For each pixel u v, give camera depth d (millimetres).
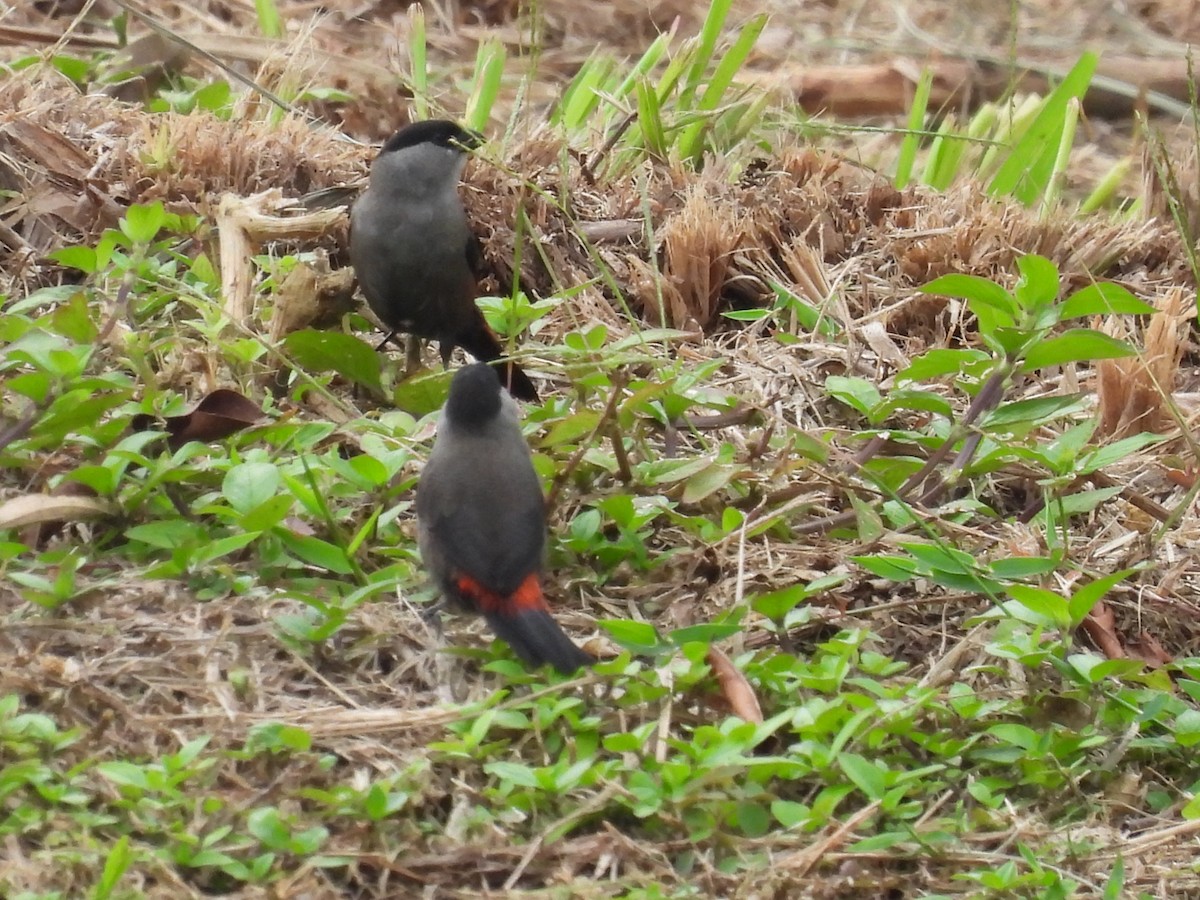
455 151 11219
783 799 7434
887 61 19719
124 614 8094
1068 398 9383
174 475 8781
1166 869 7148
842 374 11648
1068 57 20719
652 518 9422
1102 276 13711
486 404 8211
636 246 13109
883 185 14125
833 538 9594
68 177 12336
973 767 7766
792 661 8062
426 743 7523
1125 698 8070
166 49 16031
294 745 7098
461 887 6770
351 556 8508
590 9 20297
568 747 7438
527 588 8062
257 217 11492
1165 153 11445
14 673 7414
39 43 16219
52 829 6621
